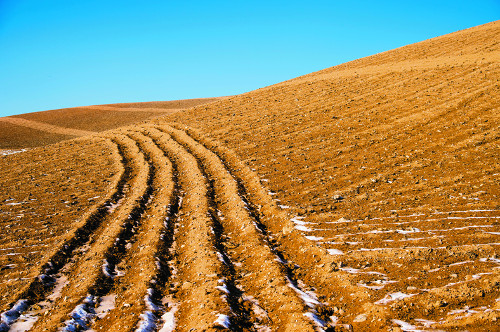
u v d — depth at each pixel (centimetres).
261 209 1256
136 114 6272
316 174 1526
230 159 1964
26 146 4244
